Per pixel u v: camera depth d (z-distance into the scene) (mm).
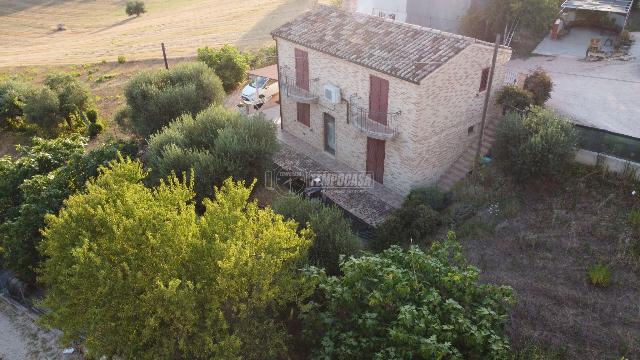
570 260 16891
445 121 22359
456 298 11922
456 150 23781
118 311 12320
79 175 22094
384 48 22797
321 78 25703
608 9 31562
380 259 12594
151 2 73875
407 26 23859
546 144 19062
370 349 11703
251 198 24156
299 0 62719
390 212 22547
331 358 11953
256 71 35594
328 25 26219
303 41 25594
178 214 14203
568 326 14250
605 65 29734
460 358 10719
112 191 14914
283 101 29844
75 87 36031
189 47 50625
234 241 12664
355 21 25703
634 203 18406
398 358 10883
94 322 11930
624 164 19234
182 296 11391
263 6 63562
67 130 35469
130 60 48844
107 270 12039
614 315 14523
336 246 16297
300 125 29281
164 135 23969
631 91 26359
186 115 25609
